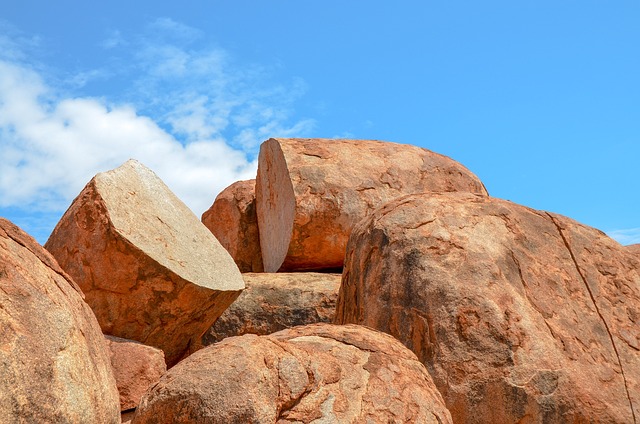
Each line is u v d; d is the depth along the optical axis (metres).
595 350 5.21
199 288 6.85
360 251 5.68
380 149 9.51
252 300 7.87
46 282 3.69
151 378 6.05
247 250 10.64
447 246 5.39
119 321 6.68
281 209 9.22
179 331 7.07
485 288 5.20
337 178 8.89
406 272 5.30
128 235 6.63
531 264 5.51
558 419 4.82
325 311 7.84
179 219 7.50
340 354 3.94
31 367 3.25
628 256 6.02
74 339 3.57
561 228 5.88
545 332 5.12
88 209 6.69
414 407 3.86
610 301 5.59
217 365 3.53
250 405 3.42
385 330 5.22
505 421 4.82
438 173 9.42
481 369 4.91
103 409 3.62
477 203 5.82
